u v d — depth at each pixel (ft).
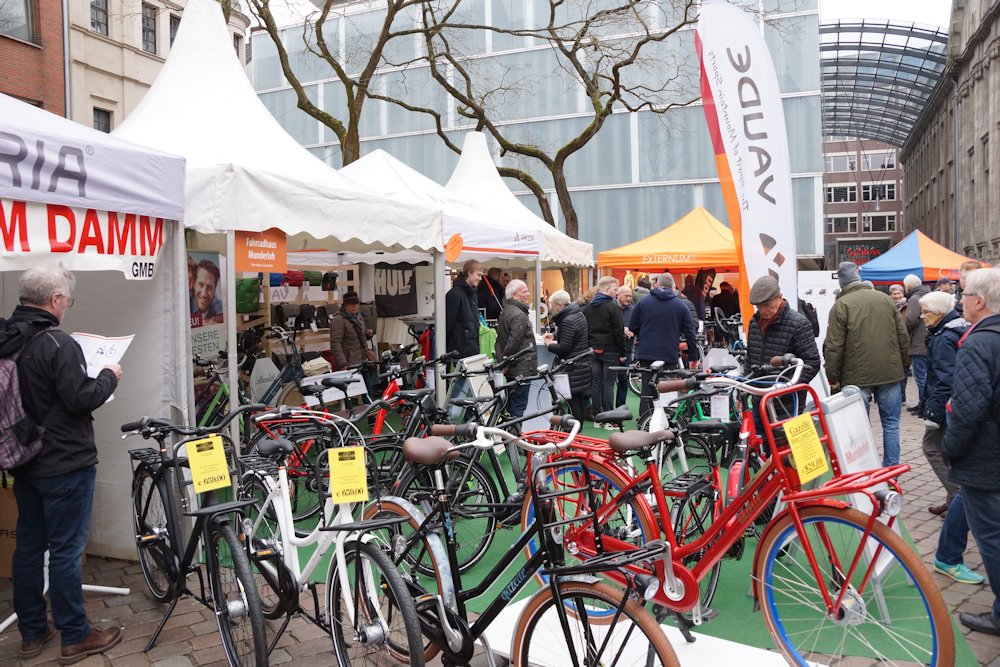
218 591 11.20
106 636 12.08
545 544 9.27
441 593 9.81
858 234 301.02
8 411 10.94
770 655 10.72
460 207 30.78
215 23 21.33
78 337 12.10
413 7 91.15
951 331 15.29
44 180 11.84
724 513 11.10
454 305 26.86
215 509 10.69
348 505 10.32
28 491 11.48
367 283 35.17
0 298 15.83
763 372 14.90
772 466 10.68
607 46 53.62
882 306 18.80
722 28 18.92
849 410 12.71
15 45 56.34
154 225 14.47
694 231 43.78
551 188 93.25
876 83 176.76
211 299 22.31
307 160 20.16
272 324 28.76
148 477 13.38
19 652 12.01
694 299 43.91
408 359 30.94
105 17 69.56
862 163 299.38
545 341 27.84
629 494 11.76
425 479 14.24
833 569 9.82
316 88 100.78
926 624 9.20
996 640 11.75
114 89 70.33
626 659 8.25
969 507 11.32
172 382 15.24
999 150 110.63
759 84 18.93
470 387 20.98
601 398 29.89
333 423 13.00
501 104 79.82
